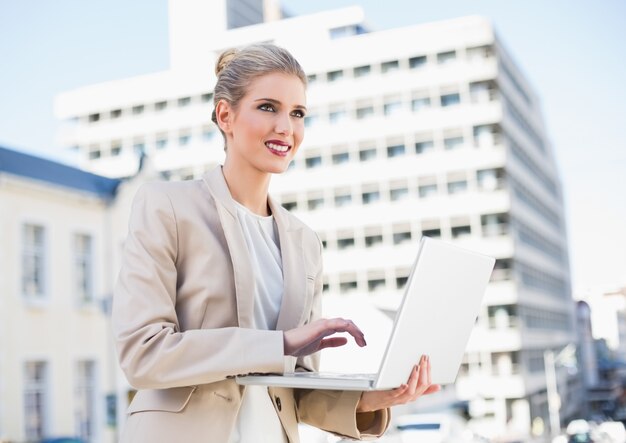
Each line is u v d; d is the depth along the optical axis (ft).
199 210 5.91
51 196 74.49
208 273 5.79
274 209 6.50
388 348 5.08
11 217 70.33
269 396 5.98
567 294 266.98
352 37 193.26
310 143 191.83
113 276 79.77
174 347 5.24
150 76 205.57
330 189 189.47
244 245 5.93
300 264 6.44
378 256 185.26
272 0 241.76
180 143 201.98
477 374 180.75
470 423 121.29
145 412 5.49
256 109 6.08
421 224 184.75
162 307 5.49
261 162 6.11
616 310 343.46
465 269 5.81
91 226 78.48
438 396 120.47
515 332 180.45
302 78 6.21
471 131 185.47
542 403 202.39
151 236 5.68
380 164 188.24
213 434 5.48
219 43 214.07
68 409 73.46
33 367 71.10
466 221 183.62
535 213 216.95
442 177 185.47
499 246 182.60
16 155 72.90
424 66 189.37
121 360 5.38
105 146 206.39
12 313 69.26
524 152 209.67
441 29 188.55
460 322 6.06
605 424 128.47
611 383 309.42
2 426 66.80
